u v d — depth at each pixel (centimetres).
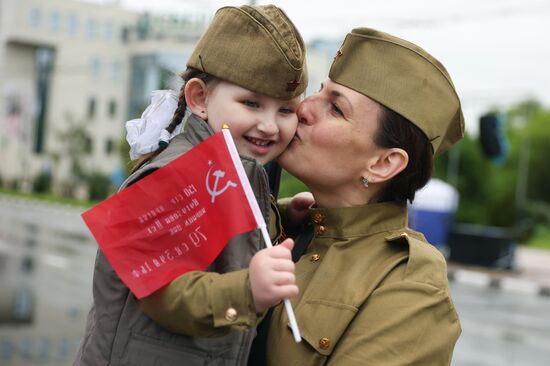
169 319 149
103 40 5012
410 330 154
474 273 1614
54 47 5034
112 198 152
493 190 4078
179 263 152
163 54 4491
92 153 5025
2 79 4959
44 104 5041
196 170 156
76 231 1908
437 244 1762
